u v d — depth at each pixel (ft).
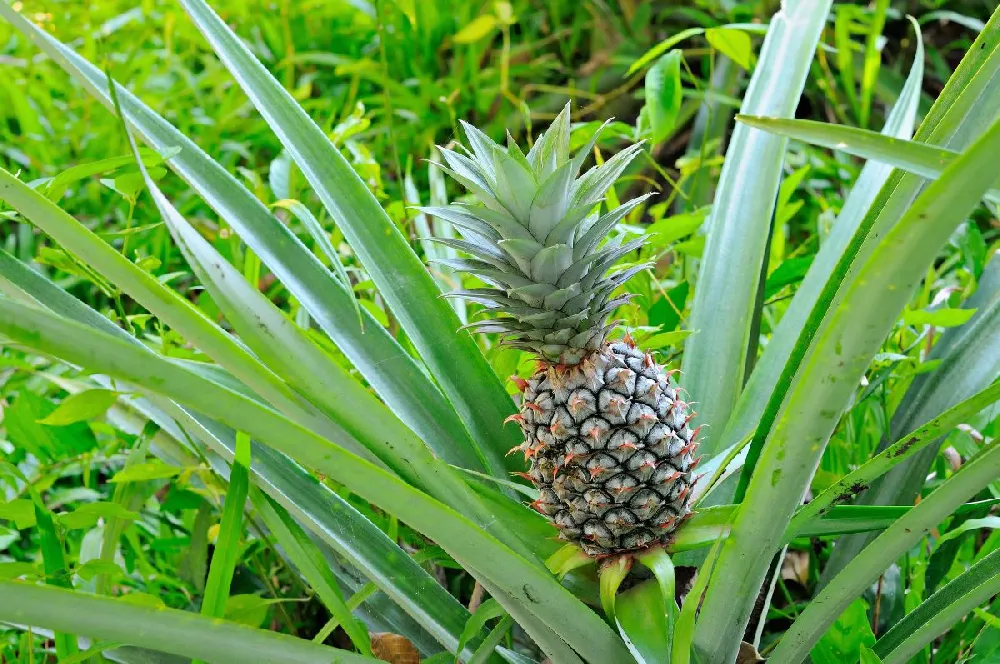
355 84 8.01
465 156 3.89
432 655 4.03
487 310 3.99
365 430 3.72
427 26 9.02
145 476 4.04
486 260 3.86
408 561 3.94
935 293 5.38
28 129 7.66
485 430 4.16
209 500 4.34
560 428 3.76
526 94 8.83
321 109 8.60
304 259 4.05
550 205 3.69
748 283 4.38
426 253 5.17
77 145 7.71
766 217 4.43
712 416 4.29
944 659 4.18
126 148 7.23
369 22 9.07
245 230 3.97
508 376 4.48
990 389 3.43
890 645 3.85
